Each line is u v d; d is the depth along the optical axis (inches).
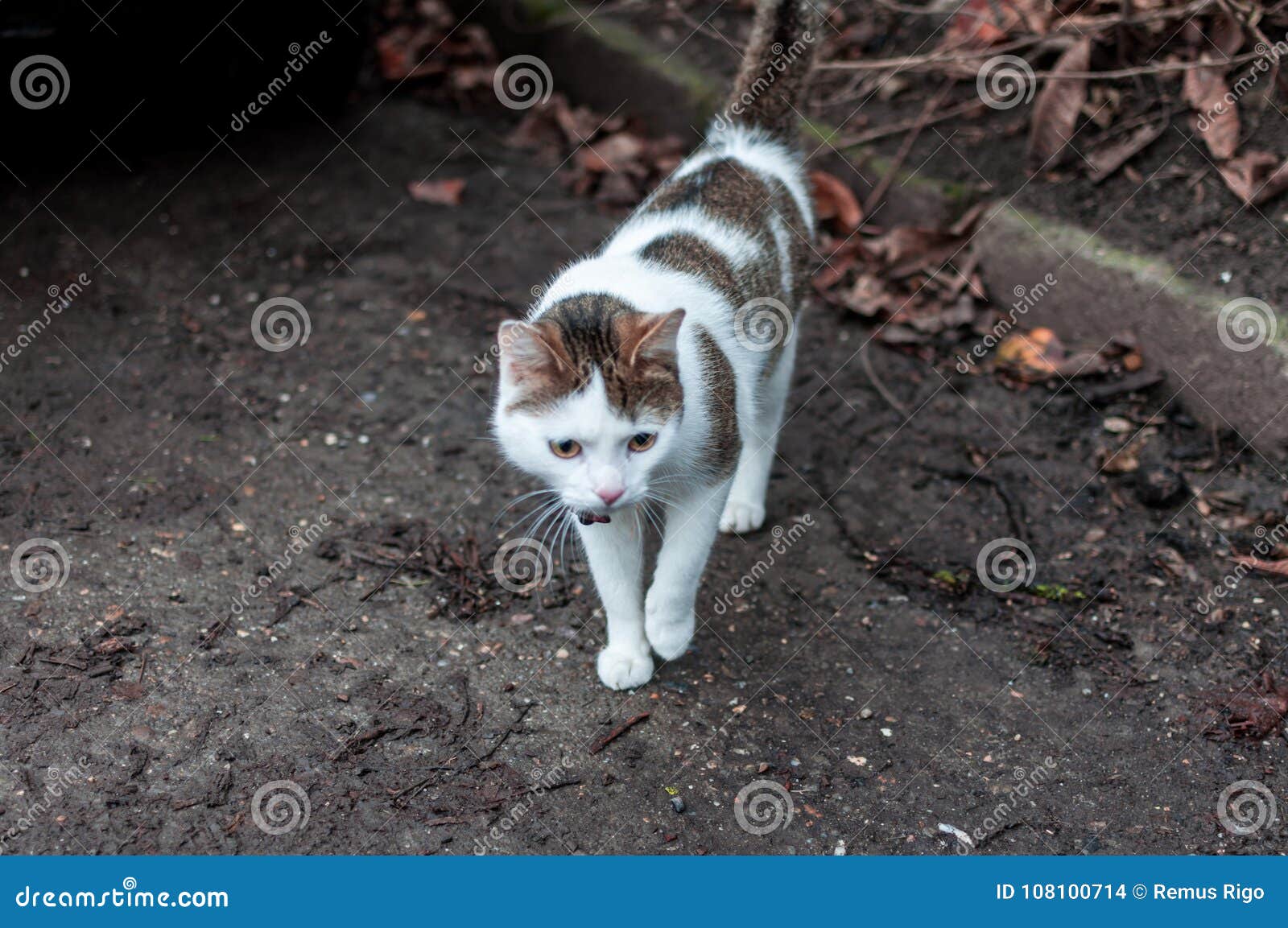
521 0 86.6
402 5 89.2
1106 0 68.4
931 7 73.8
